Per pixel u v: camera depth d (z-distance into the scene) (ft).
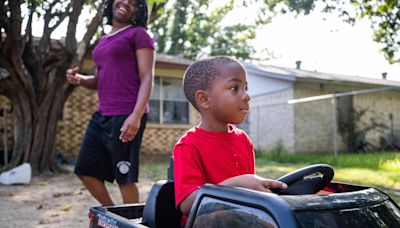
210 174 6.91
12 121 39.63
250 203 5.40
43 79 31.45
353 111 61.93
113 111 12.60
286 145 57.57
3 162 37.42
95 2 30.07
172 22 108.78
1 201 20.18
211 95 7.02
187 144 6.92
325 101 60.08
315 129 58.70
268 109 60.85
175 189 6.85
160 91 50.70
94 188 13.16
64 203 19.61
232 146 7.23
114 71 12.65
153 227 7.38
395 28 30.68
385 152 57.11
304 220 5.04
